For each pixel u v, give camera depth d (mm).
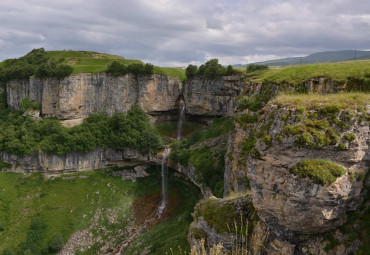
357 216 22422
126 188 74812
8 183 73625
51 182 74812
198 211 34406
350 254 22188
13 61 109000
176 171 75875
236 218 30156
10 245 57250
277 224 24016
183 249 38844
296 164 21203
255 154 24109
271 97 39438
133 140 78062
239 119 39750
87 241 59156
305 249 23453
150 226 62344
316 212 20875
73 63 99500
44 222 62594
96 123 83438
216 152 65625
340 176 20250
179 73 100250
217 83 84562
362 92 29953
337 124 20812
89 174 78062
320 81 35625
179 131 93250
